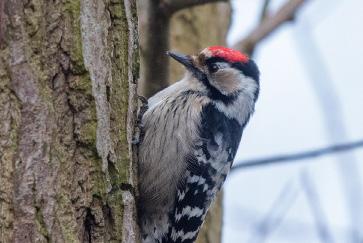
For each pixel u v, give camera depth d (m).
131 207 8.79
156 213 10.96
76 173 8.18
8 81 7.95
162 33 11.38
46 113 8.02
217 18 15.65
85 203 8.20
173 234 11.27
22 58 8.00
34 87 8.00
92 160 8.31
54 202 7.93
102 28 8.63
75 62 8.24
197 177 11.27
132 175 9.45
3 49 7.98
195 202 11.38
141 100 11.23
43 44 8.13
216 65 12.31
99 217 8.30
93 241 8.28
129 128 9.09
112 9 8.91
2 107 7.89
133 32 9.35
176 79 14.16
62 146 8.13
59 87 8.19
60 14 8.23
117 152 8.78
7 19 8.00
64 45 8.23
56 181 7.99
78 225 8.12
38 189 7.86
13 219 7.72
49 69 8.14
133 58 9.37
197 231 11.65
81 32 8.32
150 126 10.91
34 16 8.10
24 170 7.84
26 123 7.93
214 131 11.57
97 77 8.45
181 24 14.86
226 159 11.91
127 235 8.66
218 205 13.83
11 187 7.78
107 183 8.45
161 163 10.90
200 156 11.26
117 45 8.93
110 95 8.69
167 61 11.63
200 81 12.14
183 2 11.04
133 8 9.44
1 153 7.82
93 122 8.33
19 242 7.69
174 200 11.16
